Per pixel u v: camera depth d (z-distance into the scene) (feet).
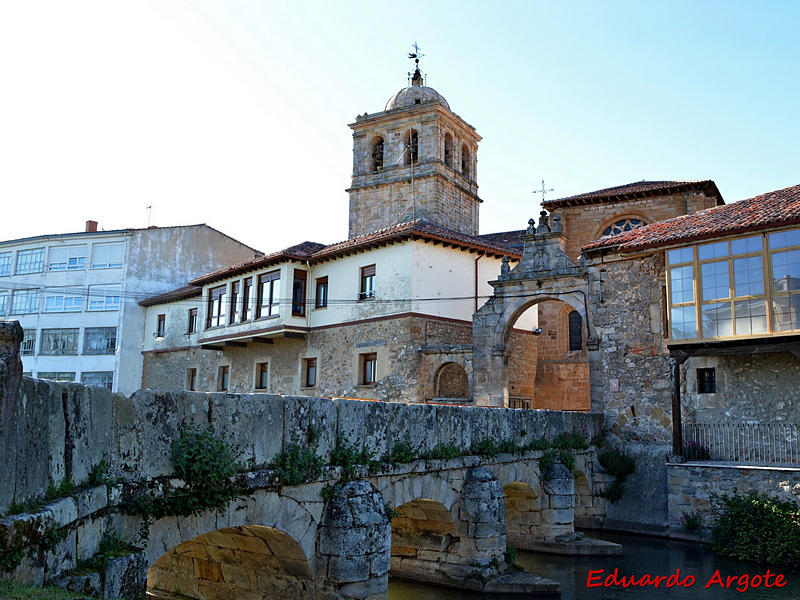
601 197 110.11
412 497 43.04
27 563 16.74
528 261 89.51
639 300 77.77
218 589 38.68
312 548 34.37
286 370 112.78
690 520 65.00
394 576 52.75
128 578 22.21
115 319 154.51
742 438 69.15
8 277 169.99
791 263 62.64
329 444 35.60
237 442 29.45
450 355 91.66
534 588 47.65
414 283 95.86
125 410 24.36
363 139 148.87
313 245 116.78
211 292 128.88
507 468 55.88
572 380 110.32
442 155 140.26
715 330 67.05
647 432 75.10
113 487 23.04
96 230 167.63
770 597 47.91
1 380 15.71
